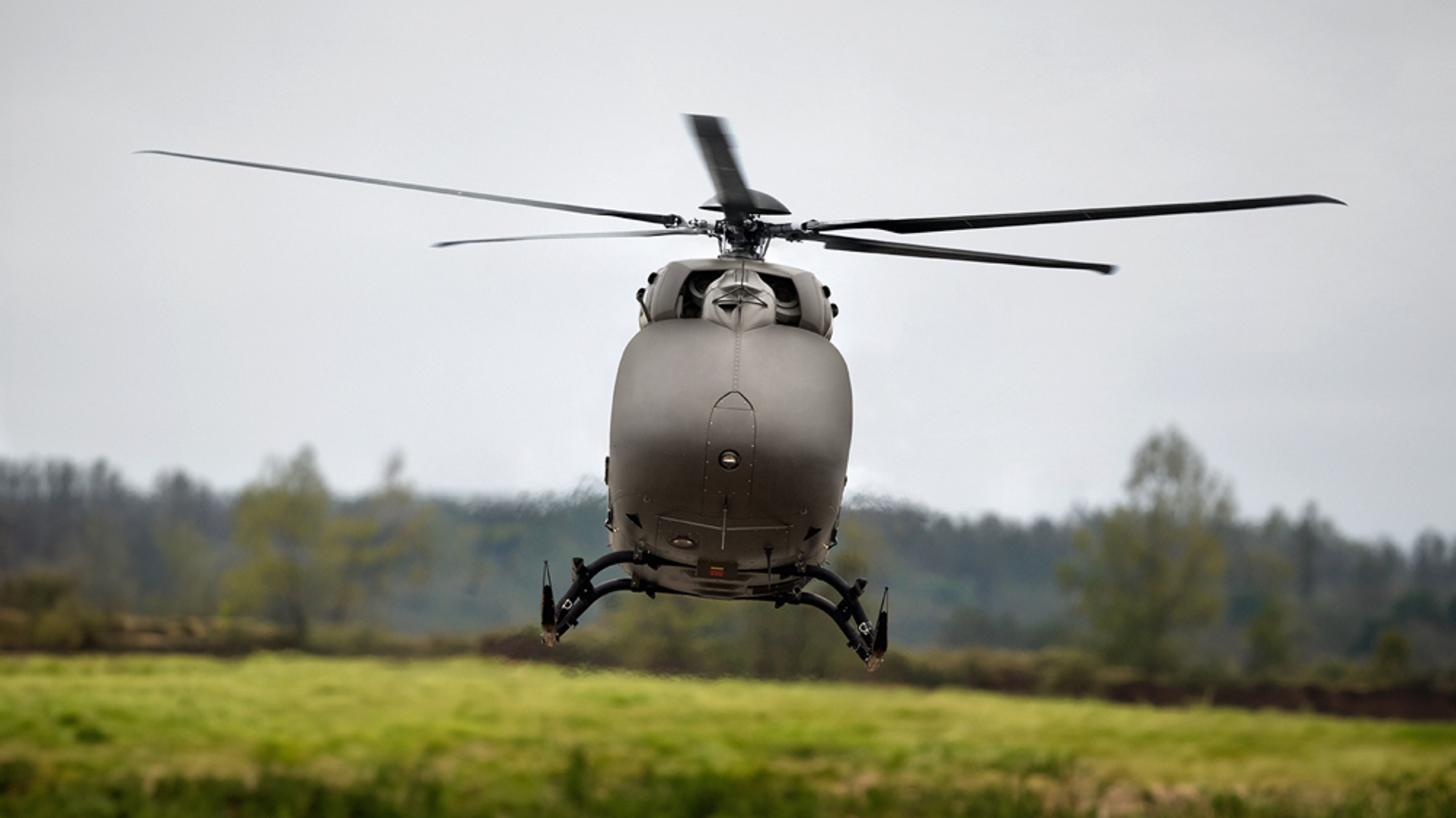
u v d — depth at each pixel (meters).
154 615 69.69
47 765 29.02
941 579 69.94
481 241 16.83
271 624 68.31
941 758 35.31
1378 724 51.81
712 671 51.66
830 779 30.42
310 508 70.62
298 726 37.03
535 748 33.12
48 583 68.44
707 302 15.59
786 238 16.62
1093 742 43.94
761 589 16.72
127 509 73.25
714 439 14.73
